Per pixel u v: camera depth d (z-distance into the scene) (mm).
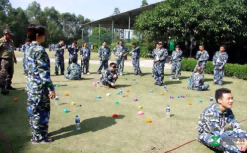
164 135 4312
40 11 64500
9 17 47031
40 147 3662
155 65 9023
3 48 6863
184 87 8953
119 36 35000
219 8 14148
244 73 11219
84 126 4594
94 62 17391
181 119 5211
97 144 3850
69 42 70375
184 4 14898
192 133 4445
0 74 6680
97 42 33312
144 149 3740
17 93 6938
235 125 3703
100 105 6090
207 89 8742
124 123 4840
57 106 5863
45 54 3574
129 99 6824
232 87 9312
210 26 13891
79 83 8922
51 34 59625
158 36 17531
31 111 3664
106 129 4484
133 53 11477
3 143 3738
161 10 15094
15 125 4523
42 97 3641
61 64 10828
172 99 7031
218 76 9688
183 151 3730
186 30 14828
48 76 3551
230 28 14219
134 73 11625
